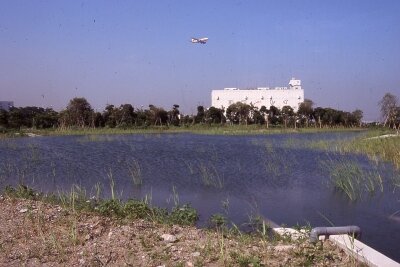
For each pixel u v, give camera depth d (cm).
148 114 6019
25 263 529
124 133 4606
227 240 634
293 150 2462
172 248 580
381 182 1268
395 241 775
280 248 588
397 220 920
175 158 2062
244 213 963
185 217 784
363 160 1875
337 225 880
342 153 2192
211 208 1007
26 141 3288
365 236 807
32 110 5484
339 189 1259
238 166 1759
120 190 1220
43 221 689
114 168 1686
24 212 739
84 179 1411
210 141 3400
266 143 2958
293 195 1175
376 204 1067
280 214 966
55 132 4456
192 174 1533
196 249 577
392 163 1723
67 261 536
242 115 6631
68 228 656
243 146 2831
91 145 2859
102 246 586
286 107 6619
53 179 1405
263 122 6550
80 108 5378
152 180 1398
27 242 598
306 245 595
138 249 575
